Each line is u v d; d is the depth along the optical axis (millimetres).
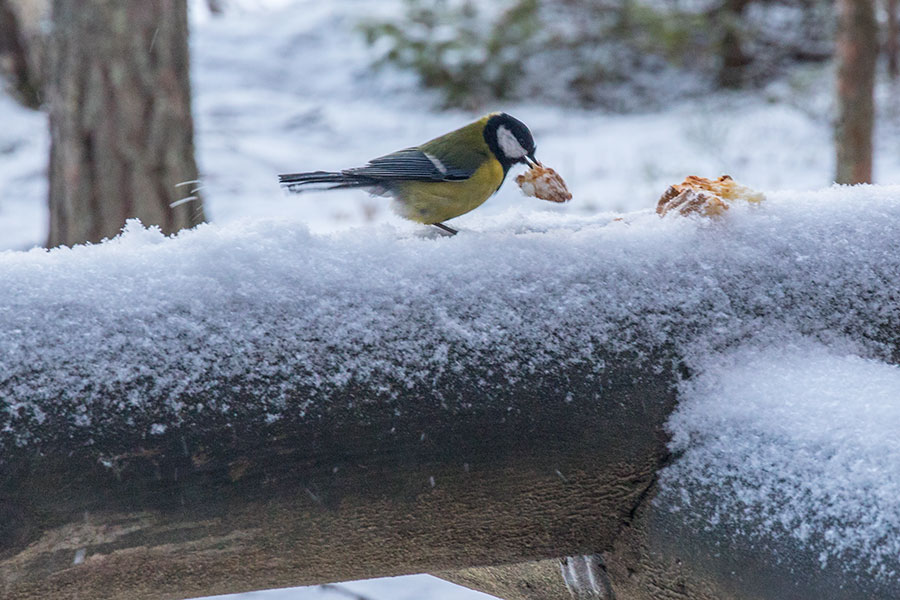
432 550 3004
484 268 3041
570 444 3006
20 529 2441
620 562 3260
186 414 2598
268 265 2830
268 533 2742
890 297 3363
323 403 2732
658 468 3125
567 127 25109
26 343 2512
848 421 2879
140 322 2631
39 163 20766
